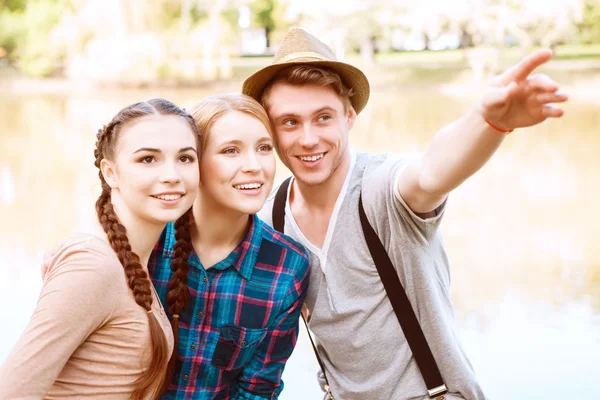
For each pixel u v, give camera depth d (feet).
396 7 95.86
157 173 5.44
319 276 7.08
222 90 90.17
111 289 5.21
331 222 6.99
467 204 33.94
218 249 6.47
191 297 6.32
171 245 6.31
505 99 4.99
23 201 35.78
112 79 91.20
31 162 46.55
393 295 6.75
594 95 77.10
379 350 6.88
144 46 90.17
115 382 5.36
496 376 14.88
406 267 6.71
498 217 31.12
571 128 57.62
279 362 6.68
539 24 96.43
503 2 93.40
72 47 92.58
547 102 4.98
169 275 6.29
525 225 29.48
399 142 50.11
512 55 100.89
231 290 6.42
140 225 5.61
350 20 97.91
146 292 5.36
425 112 67.72
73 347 5.10
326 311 7.04
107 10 89.71
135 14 91.15
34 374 4.95
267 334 6.57
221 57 96.32
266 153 6.28
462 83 93.30
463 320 18.53
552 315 18.61
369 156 7.32
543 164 43.78
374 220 6.79
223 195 6.15
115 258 5.31
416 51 134.00
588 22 103.24
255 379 6.56
